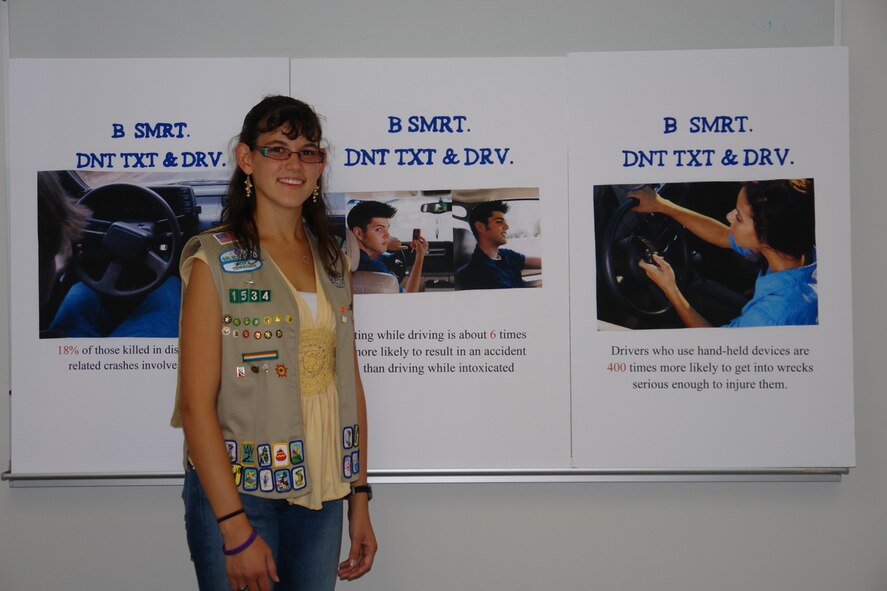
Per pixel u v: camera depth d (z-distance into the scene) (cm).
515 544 217
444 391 210
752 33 212
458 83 209
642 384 210
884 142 213
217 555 146
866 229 214
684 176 209
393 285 210
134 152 207
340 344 159
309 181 156
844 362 209
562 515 217
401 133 209
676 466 210
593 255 209
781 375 209
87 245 206
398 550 216
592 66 209
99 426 208
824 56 209
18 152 205
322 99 208
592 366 210
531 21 212
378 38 212
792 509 217
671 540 217
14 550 214
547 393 210
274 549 150
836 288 208
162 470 209
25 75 205
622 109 209
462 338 210
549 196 209
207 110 207
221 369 145
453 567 216
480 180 209
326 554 158
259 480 144
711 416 210
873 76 213
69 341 207
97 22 209
